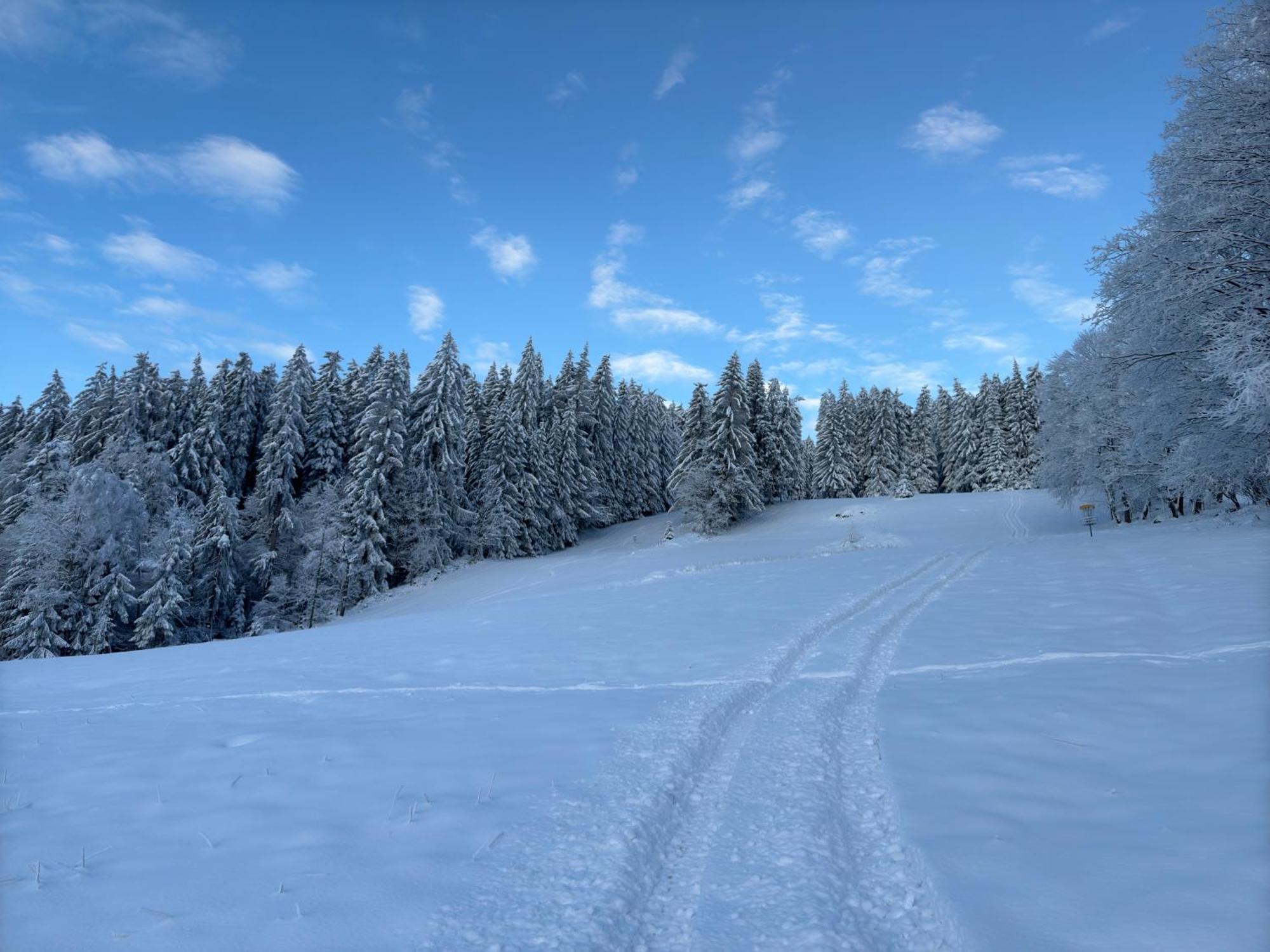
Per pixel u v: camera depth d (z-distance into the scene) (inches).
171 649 594.6
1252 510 773.9
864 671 288.8
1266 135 558.9
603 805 158.4
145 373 1768.0
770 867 133.1
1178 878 108.2
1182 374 706.2
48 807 166.1
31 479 1449.3
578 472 2187.5
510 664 356.8
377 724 242.4
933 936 107.3
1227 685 207.6
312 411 1877.5
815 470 2746.1
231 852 137.5
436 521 1728.6
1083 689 225.1
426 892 121.0
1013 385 2691.9
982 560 708.7
